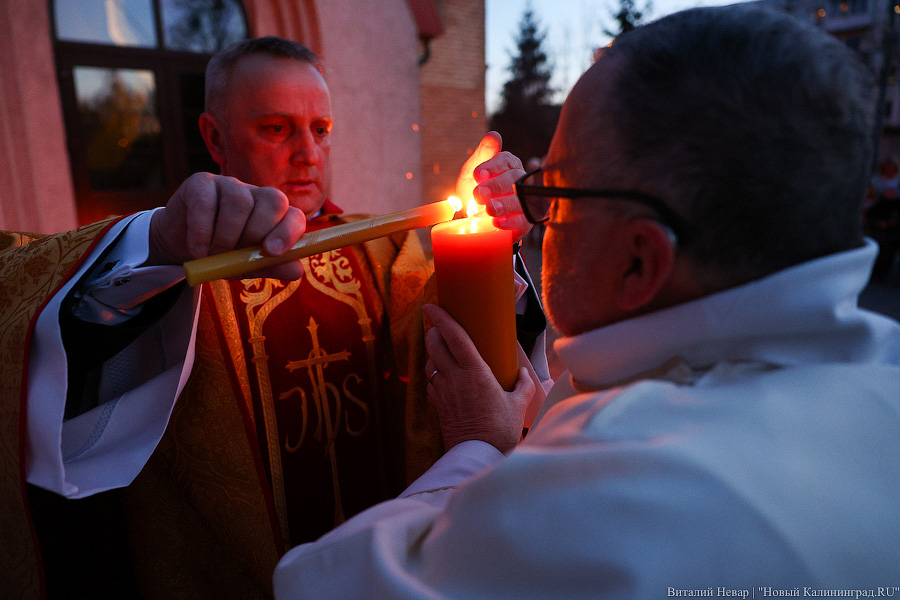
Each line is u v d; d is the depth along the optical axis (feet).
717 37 1.59
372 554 1.55
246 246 2.28
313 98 4.07
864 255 1.61
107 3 13.96
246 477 3.42
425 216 2.56
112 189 14.40
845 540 1.28
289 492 3.77
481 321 2.54
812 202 1.53
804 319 1.54
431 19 19.97
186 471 3.41
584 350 1.84
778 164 1.50
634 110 1.62
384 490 4.17
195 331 3.14
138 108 14.70
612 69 1.72
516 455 1.40
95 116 13.98
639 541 1.20
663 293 1.71
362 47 17.87
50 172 12.80
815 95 1.51
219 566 3.52
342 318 4.00
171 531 3.45
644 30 1.77
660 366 1.74
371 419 4.09
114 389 3.03
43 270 2.76
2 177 12.10
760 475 1.28
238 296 3.67
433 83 21.04
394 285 4.19
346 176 17.89
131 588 3.76
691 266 1.63
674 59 1.59
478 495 1.42
